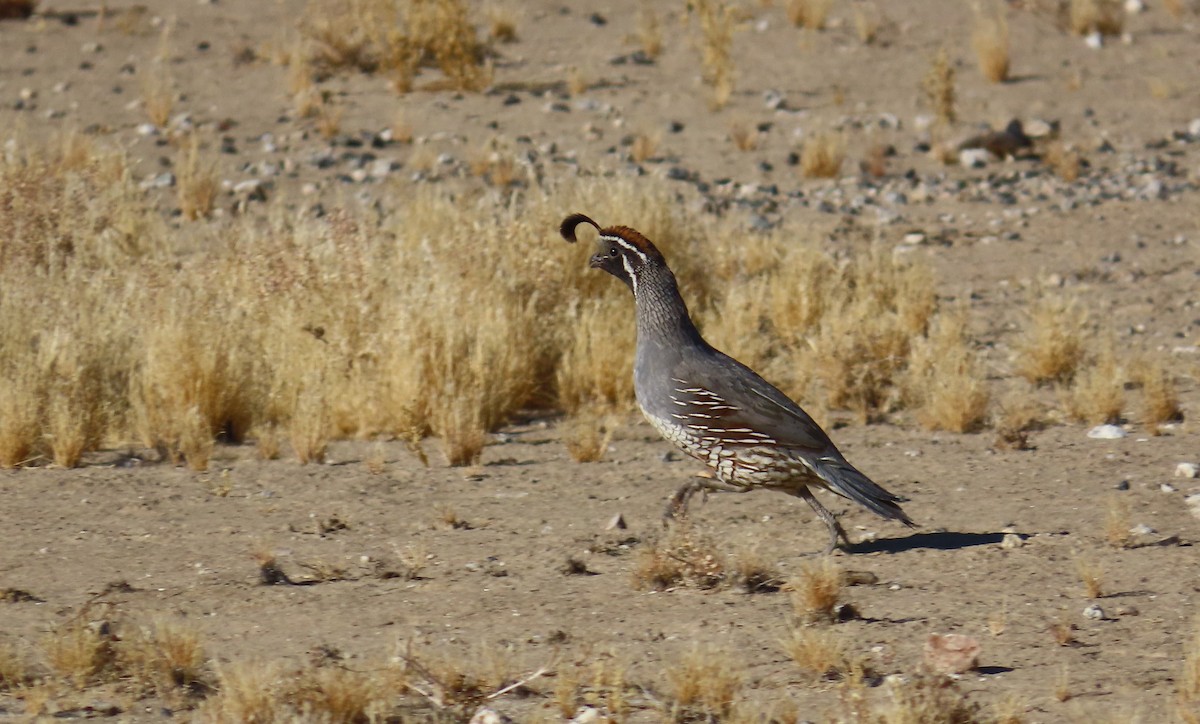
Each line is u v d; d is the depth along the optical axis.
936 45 43.41
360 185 31.80
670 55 42.28
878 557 14.27
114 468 17.86
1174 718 10.27
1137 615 12.43
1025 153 35.72
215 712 10.43
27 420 17.91
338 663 11.55
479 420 19.27
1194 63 42.19
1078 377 20.48
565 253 23.83
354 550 14.74
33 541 15.06
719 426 13.88
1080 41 44.00
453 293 21.17
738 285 25.20
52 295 21.39
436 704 10.87
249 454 18.67
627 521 15.63
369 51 40.66
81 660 11.34
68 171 27.16
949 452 18.44
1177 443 18.50
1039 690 10.85
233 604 13.20
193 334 19.31
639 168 33.38
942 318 23.11
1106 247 29.55
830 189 33.06
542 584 13.66
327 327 20.91
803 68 41.44
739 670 11.16
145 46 41.69
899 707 10.02
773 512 15.93
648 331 14.33
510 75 40.19
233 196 30.83
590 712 10.50
